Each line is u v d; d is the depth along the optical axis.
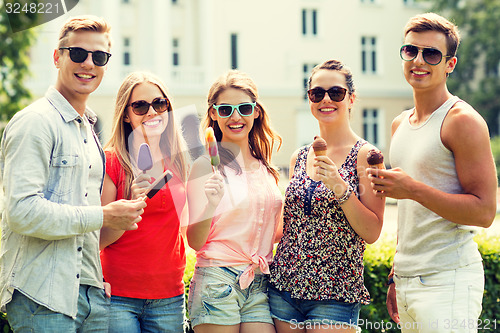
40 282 2.34
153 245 2.70
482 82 25.73
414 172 2.76
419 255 2.77
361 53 24.08
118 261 2.70
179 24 21.91
